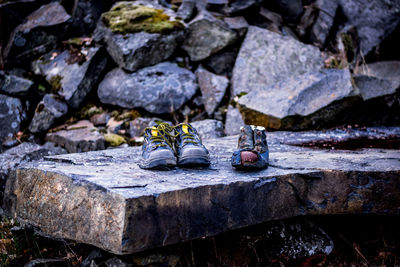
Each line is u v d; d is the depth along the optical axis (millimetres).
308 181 2318
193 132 2395
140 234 2057
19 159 3004
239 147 2381
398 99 3508
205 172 2311
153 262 2152
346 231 2494
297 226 2418
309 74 3457
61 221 2213
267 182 2258
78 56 3752
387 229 2506
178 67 3852
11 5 3873
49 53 3908
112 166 2373
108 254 2203
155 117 3568
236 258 2312
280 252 2354
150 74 3664
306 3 4770
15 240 2445
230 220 2205
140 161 2482
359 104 3307
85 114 3602
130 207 2039
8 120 3348
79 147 3152
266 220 2271
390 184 2344
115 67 3873
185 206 2125
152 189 2105
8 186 2457
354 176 2334
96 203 2111
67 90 3545
